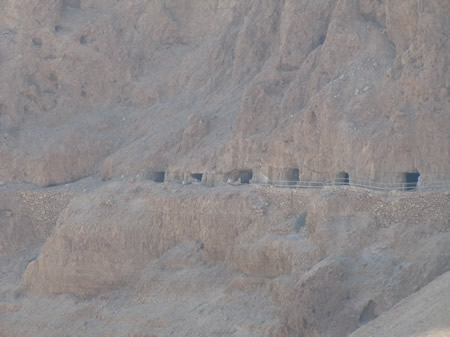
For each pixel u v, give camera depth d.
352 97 174.12
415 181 167.88
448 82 161.88
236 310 161.12
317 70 185.50
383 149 163.62
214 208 178.25
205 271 173.88
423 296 133.12
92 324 179.12
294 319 146.38
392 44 179.25
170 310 170.00
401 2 171.75
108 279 185.38
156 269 179.25
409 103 165.38
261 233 170.50
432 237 148.50
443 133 159.38
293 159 180.38
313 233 159.12
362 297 144.12
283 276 159.38
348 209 159.00
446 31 164.38
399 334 124.38
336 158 171.25
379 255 150.00
